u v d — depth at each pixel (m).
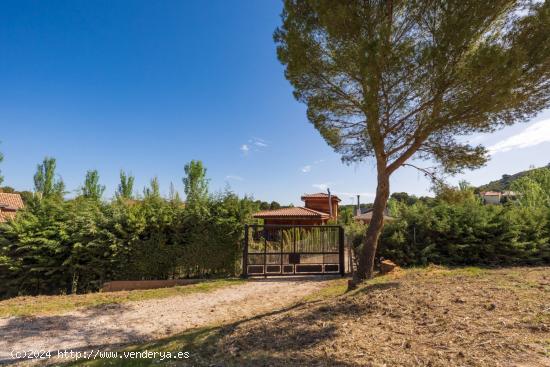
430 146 6.61
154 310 6.51
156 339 4.83
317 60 6.52
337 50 6.12
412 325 3.81
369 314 4.42
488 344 3.01
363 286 6.32
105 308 6.65
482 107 5.22
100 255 9.41
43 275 9.06
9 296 8.85
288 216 20.14
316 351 3.36
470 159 6.37
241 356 3.51
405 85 5.64
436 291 5.05
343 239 10.30
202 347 4.00
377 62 5.18
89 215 9.44
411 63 5.25
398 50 5.29
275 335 4.06
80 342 4.82
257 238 10.50
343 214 31.00
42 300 7.38
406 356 2.99
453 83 5.27
